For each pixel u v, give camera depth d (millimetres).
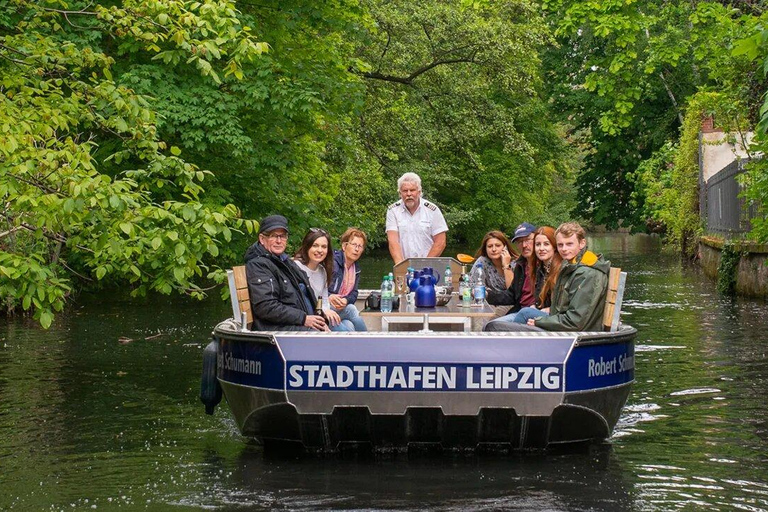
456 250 47281
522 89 29141
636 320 16766
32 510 6250
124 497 6508
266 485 6758
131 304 20750
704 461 7398
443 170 36156
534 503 6316
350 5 20797
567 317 7957
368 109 28406
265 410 7438
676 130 43156
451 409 7215
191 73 17859
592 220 49156
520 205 52188
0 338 15039
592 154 48375
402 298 9906
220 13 10211
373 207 31844
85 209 8477
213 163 19344
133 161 16969
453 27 27203
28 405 9711
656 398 9828
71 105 10133
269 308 8211
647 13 25891
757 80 19625
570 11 21578
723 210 26125
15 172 8180
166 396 10164
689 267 32750
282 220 8484
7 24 12133
